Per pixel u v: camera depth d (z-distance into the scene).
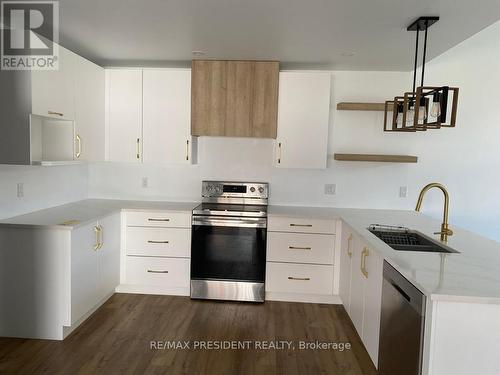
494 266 2.01
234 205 4.09
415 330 1.77
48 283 2.84
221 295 3.72
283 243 3.69
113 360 2.63
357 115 4.10
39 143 3.29
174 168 4.25
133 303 3.61
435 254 2.23
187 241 3.75
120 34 3.03
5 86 2.68
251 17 2.59
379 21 2.59
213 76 3.82
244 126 3.84
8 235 2.83
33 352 2.71
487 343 1.66
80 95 3.38
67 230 2.80
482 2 2.24
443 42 2.99
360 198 4.16
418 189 4.12
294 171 4.18
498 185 4.06
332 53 3.42
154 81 3.90
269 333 3.10
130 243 3.79
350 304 3.15
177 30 2.90
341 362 2.69
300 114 3.84
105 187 4.32
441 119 2.09
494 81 3.98
